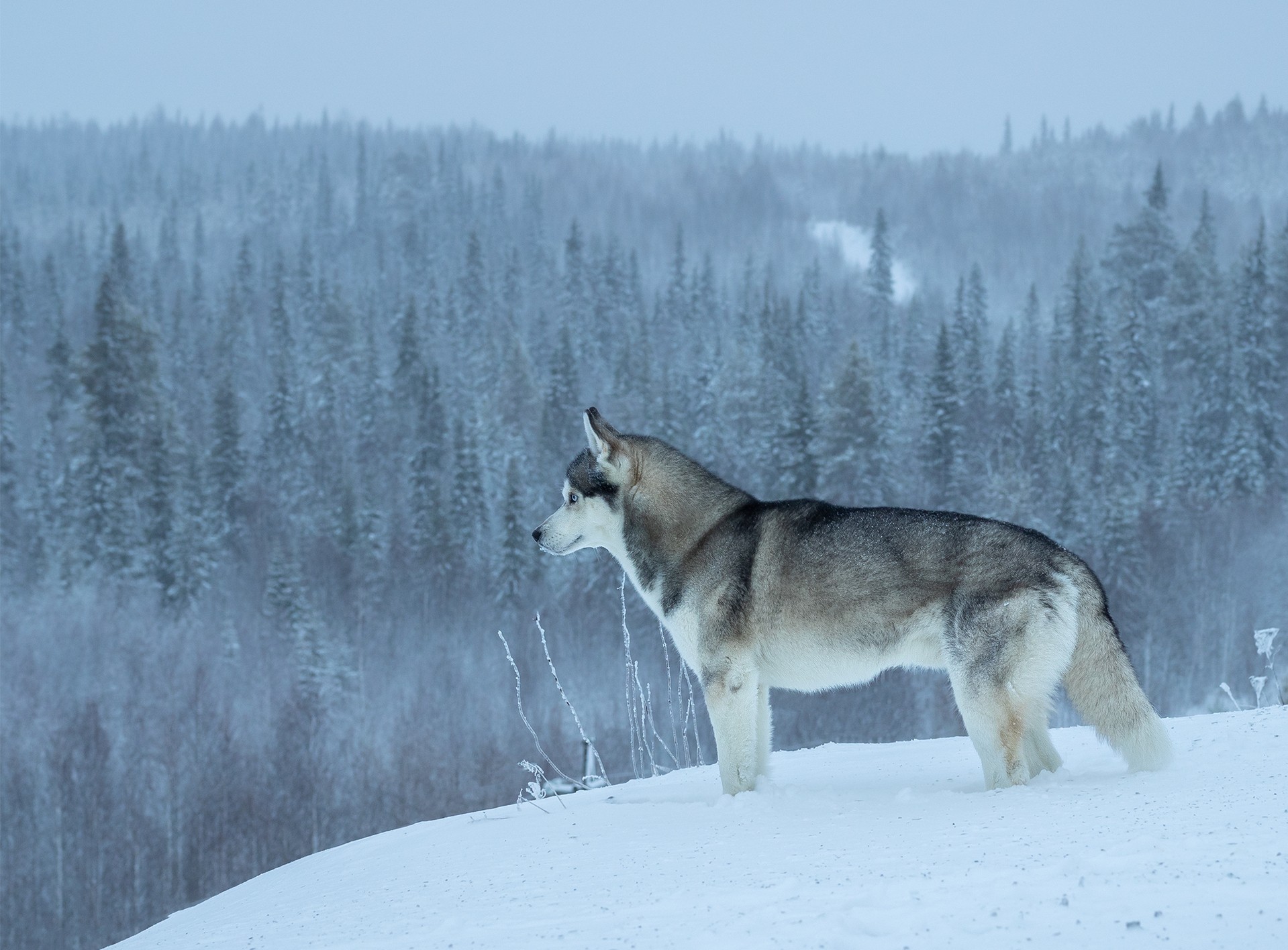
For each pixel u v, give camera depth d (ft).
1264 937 8.37
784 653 19.33
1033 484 175.42
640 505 20.88
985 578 17.52
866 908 10.31
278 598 155.74
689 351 334.03
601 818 17.65
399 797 109.40
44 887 99.45
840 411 156.97
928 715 100.94
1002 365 213.46
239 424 214.48
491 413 238.48
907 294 641.40
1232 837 11.27
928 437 178.50
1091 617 17.47
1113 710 17.33
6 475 188.96
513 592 167.12
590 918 11.59
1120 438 197.36
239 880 102.53
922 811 15.58
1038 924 9.25
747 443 190.80
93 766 104.37
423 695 142.00
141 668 133.39
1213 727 20.04
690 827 16.39
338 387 255.09
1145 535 153.58
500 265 465.88
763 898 11.32
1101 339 221.66
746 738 19.52
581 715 128.77
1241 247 246.88
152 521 166.20
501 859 15.66
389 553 183.83
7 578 162.20
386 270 501.15
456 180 635.25
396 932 12.32
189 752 111.14
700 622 19.93
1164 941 8.53
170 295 416.05
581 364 326.44
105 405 167.73
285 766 110.73
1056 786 16.21
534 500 201.87
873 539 18.51
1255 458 174.09
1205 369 199.82
